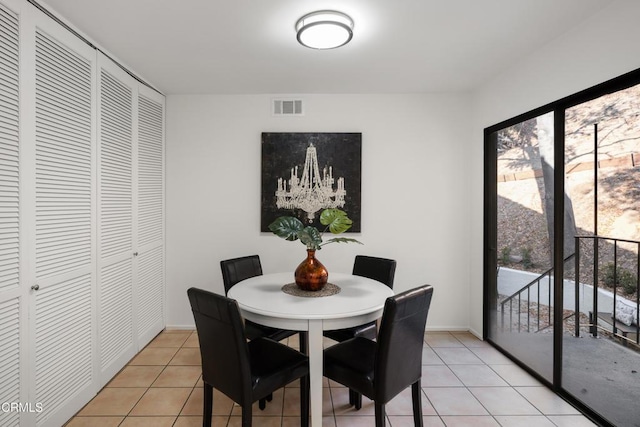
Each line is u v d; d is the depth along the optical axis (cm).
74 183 198
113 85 238
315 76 280
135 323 270
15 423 157
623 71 169
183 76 278
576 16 188
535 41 218
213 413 201
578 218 205
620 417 184
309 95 324
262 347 189
